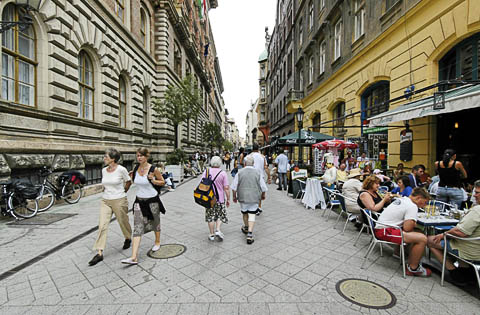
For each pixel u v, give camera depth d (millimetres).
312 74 18547
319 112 16766
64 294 2873
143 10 15219
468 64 6203
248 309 2609
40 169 6789
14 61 6309
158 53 17078
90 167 9391
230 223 5930
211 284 3107
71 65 8016
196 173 19344
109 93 10531
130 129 12938
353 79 11648
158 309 2602
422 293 2939
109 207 3926
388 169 8734
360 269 3539
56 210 6801
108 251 4125
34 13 6629
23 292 2906
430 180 6695
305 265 3654
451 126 6992
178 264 3658
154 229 4055
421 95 7293
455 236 3037
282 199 9117
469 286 3086
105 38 10125
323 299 2797
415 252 3295
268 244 4500
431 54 7027
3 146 5621
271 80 38750
